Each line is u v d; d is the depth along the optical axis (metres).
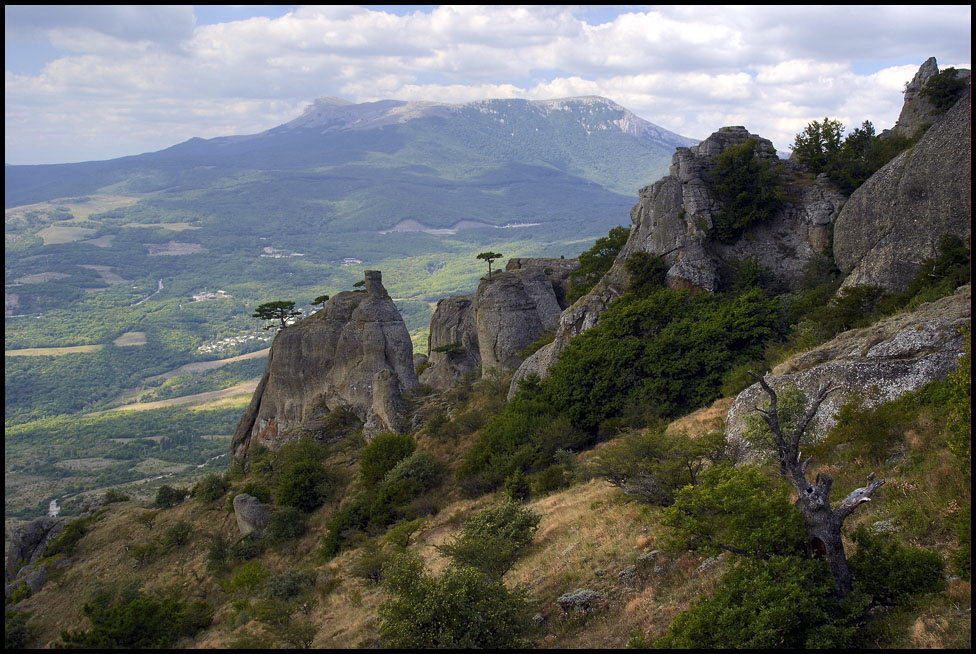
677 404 48.34
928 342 25.06
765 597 15.01
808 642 14.36
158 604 35.22
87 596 52.53
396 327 87.25
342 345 86.44
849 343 29.56
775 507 16.28
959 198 45.16
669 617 19.11
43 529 76.00
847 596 15.08
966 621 13.64
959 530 15.98
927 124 64.56
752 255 64.06
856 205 56.19
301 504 58.88
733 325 49.81
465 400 73.81
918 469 20.27
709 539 18.09
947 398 22.25
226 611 40.09
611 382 51.56
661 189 67.00
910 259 48.09
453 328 101.12
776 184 65.12
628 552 24.95
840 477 22.38
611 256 87.06
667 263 64.44
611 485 35.12
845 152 66.44
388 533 44.94
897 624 14.57
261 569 47.09
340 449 72.75
